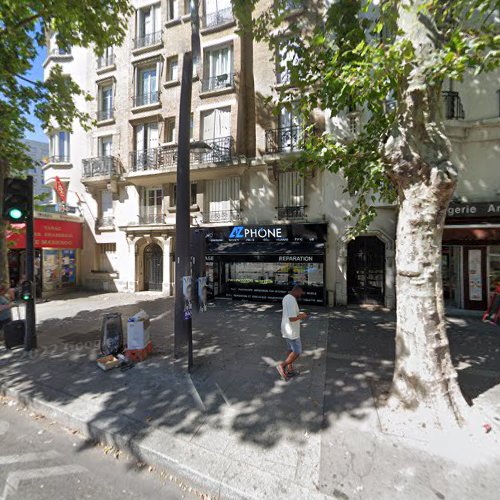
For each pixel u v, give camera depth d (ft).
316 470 8.66
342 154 15.78
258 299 36.09
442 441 9.73
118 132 46.26
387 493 7.84
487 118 27.89
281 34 16.07
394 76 11.07
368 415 11.24
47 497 8.18
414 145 11.05
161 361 16.96
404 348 11.46
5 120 22.86
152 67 44.34
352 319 26.58
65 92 24.79
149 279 46.37
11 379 14.98
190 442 9.93
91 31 22.02
